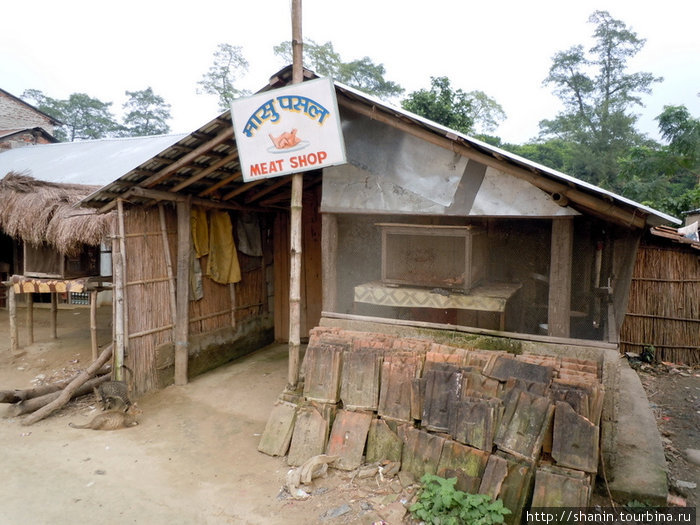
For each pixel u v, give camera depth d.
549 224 5.18
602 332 4.50
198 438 5.06
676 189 24.69
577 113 33.62
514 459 3.61
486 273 5.46
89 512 3.74
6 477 4.23
